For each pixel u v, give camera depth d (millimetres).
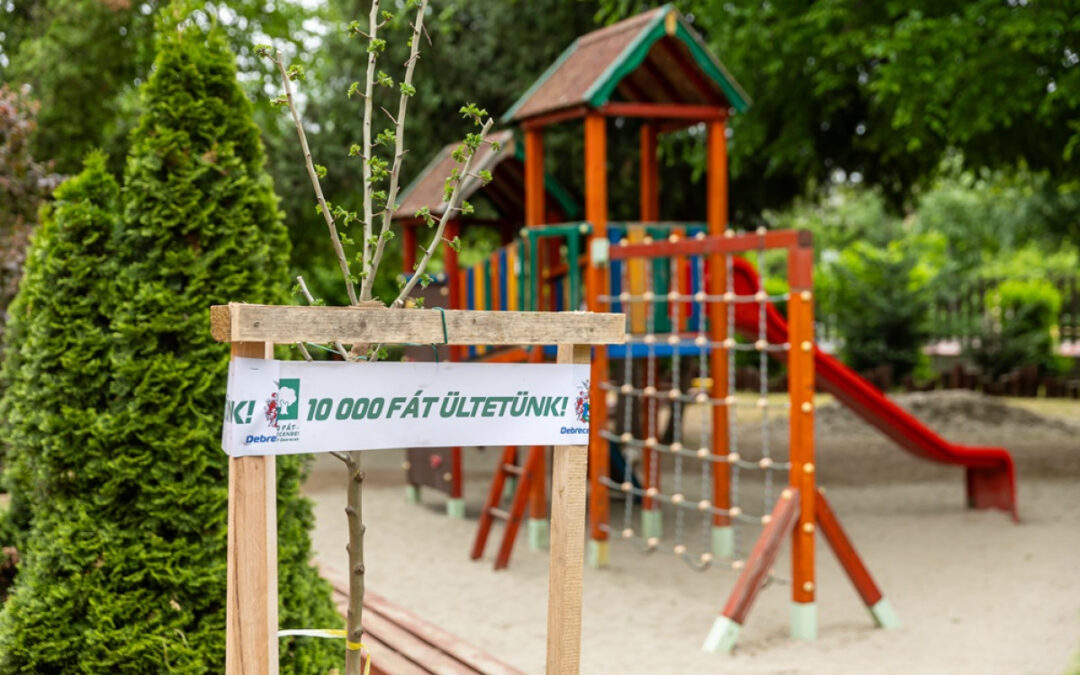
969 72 8453
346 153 12812
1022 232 26250
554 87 8281
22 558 3775
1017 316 21656
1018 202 25906
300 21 16047
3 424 4023
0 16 13961
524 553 8453
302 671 3674
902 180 12664
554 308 9289
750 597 5863
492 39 12086
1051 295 21812
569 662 2682
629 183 11906
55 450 3492
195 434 3514
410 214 10148
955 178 13289
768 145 11406
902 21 8758
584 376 2645
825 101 10984
